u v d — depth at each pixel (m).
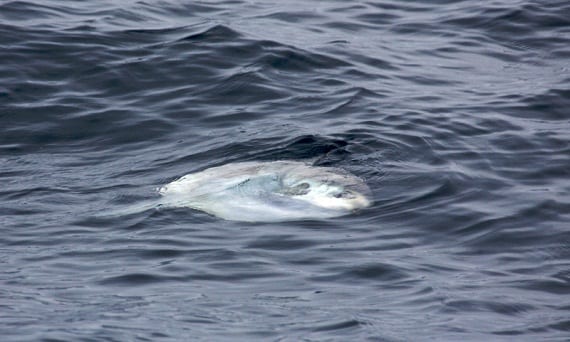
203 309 34.84
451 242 41.72
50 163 50.41
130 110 56.25
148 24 67.00
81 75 59.69
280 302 35.66
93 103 56.94
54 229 42.25
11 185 47.34
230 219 43.16
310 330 33.44
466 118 55.50
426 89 60.19
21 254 39.66
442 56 65.88
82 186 47.31
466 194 46.09
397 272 38.50
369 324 33.97
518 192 46.41
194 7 71.62
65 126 54.50
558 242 41.56
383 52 65.88
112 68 60.38
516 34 69.19
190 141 52.81
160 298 35.69
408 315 34.91
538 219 43.59
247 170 47.75
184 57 62.12
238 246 40.59
